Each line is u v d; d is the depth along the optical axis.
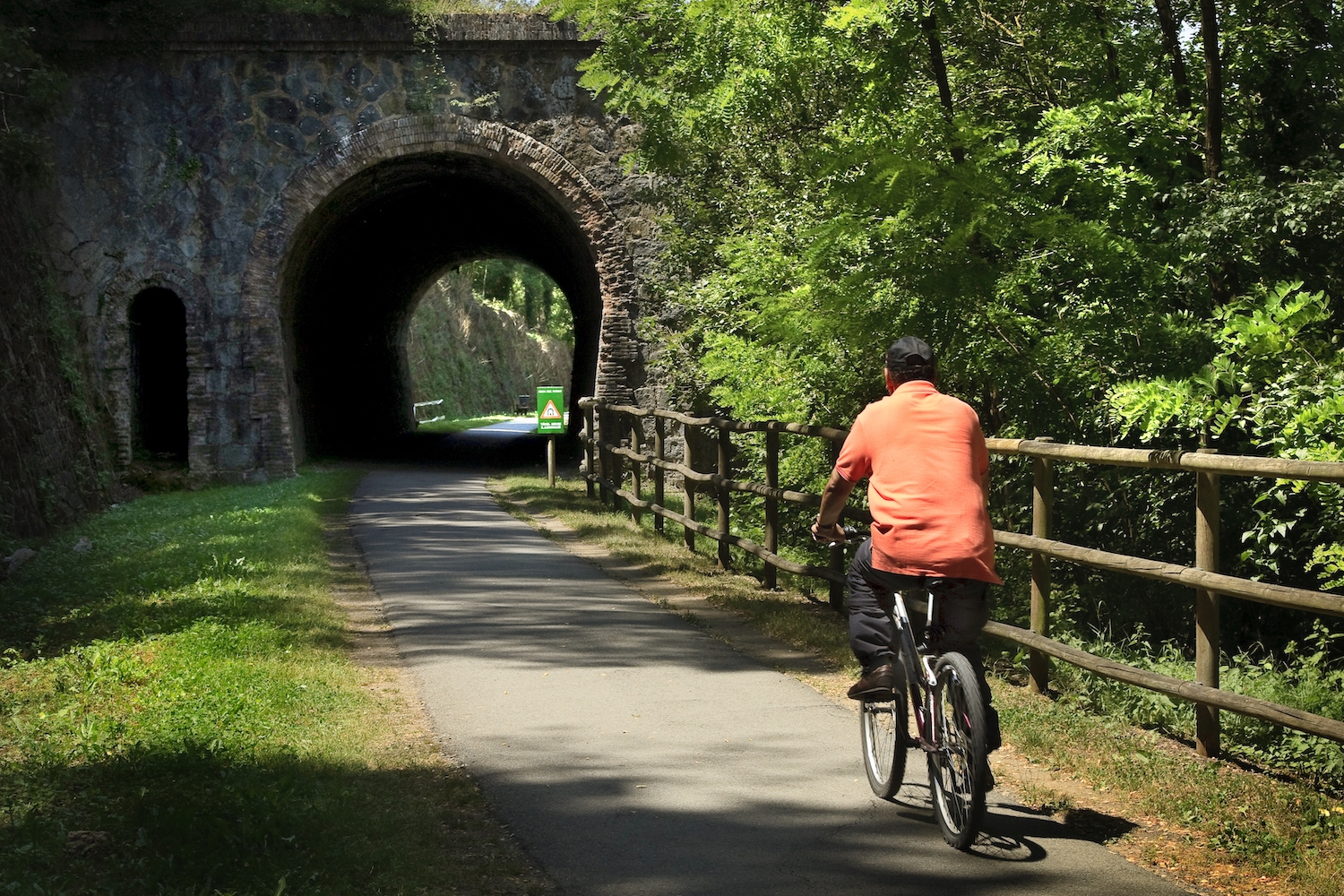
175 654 7.12
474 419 58.69
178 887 3.73
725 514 11.23
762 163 13.79
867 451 4.82
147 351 23.42
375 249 31.12
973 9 9.12
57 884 3.69
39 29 20.88
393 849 4.23
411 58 21.61
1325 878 4.12
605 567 11.55
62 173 21.44
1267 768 5.40
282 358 22.09
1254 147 9.16
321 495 18.16
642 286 21.52
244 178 21.62
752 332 12.04
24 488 15.72
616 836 4.52
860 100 9.23
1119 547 9.02
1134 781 5.15
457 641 8.08
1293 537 7.87
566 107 21.64
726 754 5.57
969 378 8.77
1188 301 8.75
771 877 4.15
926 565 4.57
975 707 4.23
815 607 9.20
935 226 8.13
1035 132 9.84
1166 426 8.09
